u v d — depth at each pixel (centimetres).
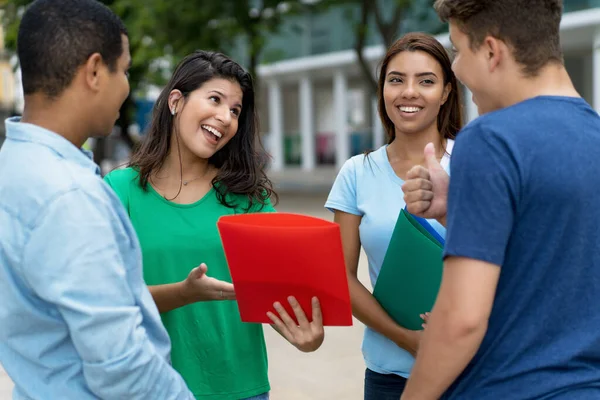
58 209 123
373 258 217
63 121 135
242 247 165
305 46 2275
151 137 210
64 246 122
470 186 128
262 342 208
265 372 208
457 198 130
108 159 2081
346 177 225
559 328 132
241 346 202
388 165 220
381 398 215
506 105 141
